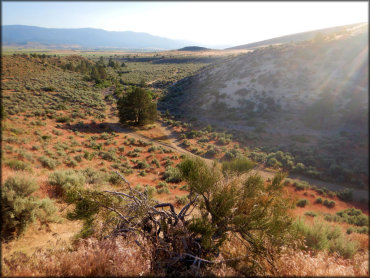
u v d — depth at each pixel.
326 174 18.88
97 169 18.83
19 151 14.92
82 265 2.79
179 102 54.69
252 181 3.48
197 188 3.37
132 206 3.81
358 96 28.88
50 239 4.49
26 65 69.06
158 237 3.48
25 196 5.43
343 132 24.69
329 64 42.59
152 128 39.19
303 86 41.59
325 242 4.75
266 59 56.19
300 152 23.55
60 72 76.62
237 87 51.16
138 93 37.69
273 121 35.59
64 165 17.27
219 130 36.59
